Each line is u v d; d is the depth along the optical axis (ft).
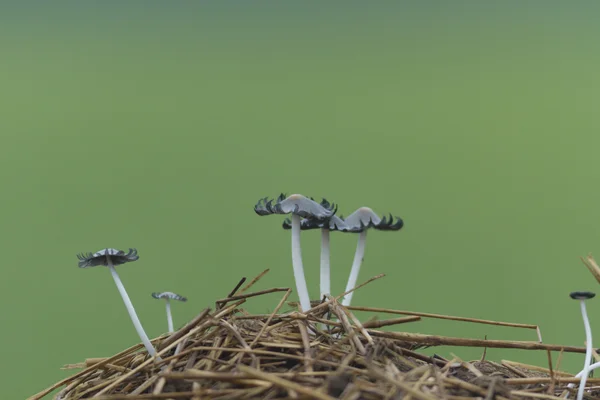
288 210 3.31
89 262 3.29
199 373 3.18
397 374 3.20
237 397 3.16
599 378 3.27
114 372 3.32
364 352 3.24
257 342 3.28
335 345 3.24
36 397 3.30
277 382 3.14
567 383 3.28
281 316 3.32
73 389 3.30
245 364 3.25
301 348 3.27
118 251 3.28
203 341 3.29
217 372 3.22
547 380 3.26
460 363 3.28
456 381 3.20
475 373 3.25
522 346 3.28
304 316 3.30
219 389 3.18
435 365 3.24
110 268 3.29
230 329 3.28
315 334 3.31
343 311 3.32
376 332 3.31
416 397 3.16
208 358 3.25
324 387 3.16
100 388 3.27
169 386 3.20
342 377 3.18
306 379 3.18
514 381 3.26
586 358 3.22
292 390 3.15
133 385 3.26
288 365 3.25
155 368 3.26
